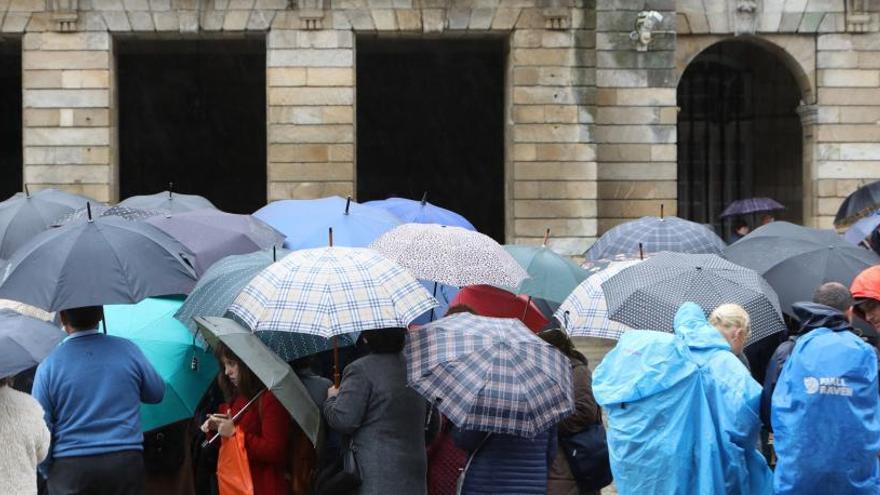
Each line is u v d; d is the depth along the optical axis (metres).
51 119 62.62
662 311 20.64
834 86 72.00
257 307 19.38
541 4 63.78
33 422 17.55
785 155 79.81
